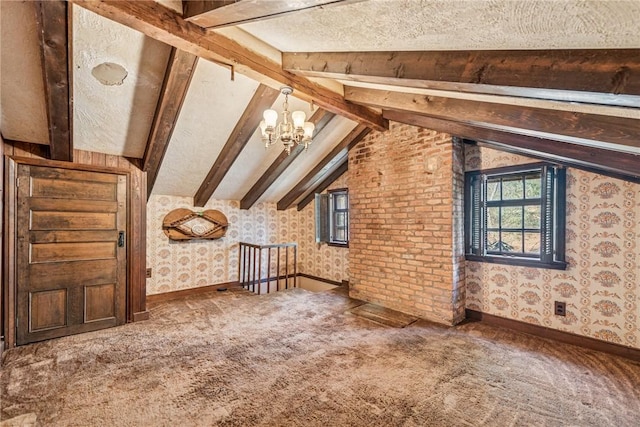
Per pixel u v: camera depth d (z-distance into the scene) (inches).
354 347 111.3
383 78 78.8
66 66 84.4
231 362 99.9
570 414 74.2
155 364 98.3
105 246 131.5
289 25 71.7
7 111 98.5
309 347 111.3
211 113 126.6
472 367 96.8
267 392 83.0
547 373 93.2
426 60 70.9
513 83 58.3
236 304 165.0
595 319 109.0
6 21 72.7
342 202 215.6
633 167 81.0
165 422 71.0
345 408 76.5
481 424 71.0
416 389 84.7
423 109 106.8
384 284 160.7
